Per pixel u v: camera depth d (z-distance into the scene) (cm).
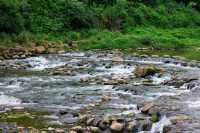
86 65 3189
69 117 1805
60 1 4878
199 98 1939
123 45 4347
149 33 5034
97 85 2469
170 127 1465
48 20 4644
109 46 4291
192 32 5344
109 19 5100
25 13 4534
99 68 3097
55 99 2131
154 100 1930
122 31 5038
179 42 4609
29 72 2978
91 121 1670
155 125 1569
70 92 2281
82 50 4097
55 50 3962
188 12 6091
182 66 3105
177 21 5691
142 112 1756
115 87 2359
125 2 5484
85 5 5041
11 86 2492
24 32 4206
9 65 3234
